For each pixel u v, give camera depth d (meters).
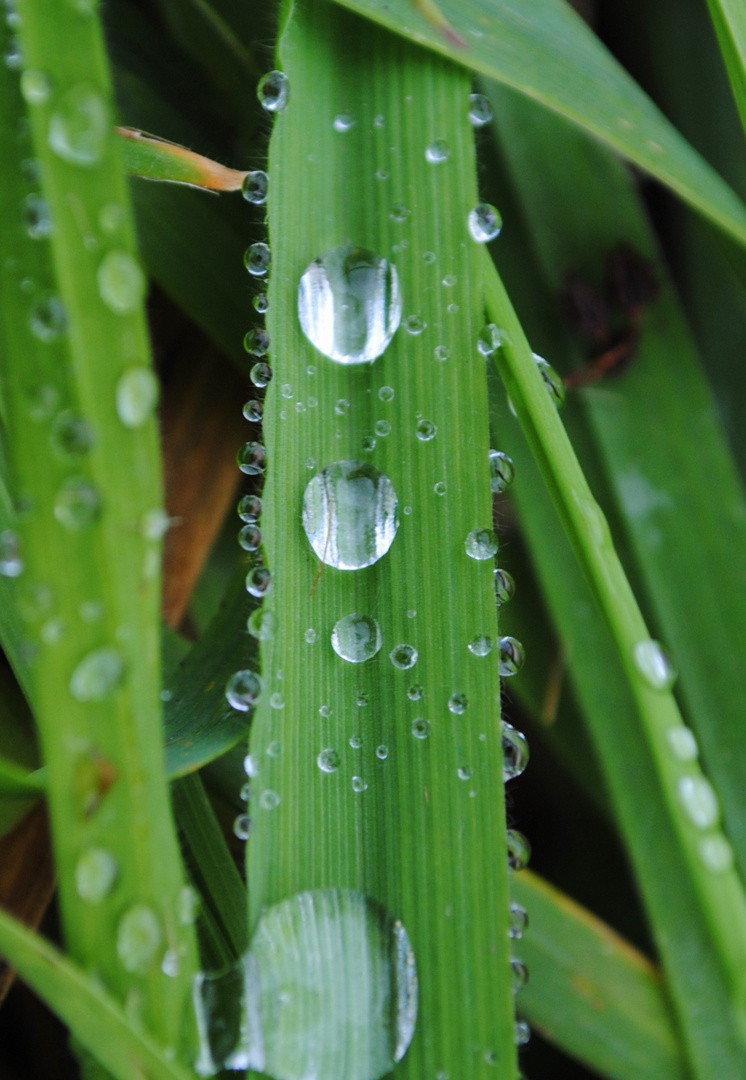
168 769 0.10
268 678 0.10
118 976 0.10
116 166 0.10
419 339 0.11
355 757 0.10
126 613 0.10
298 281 0.11
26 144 0.10
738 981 0.10
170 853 0.10
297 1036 0.10
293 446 0.10
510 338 0.11
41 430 0.09
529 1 0.11
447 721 0.10
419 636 0.10
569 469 0.11
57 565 0.09
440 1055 0.10
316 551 0.10
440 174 0.11
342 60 0.11
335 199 0.11
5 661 0.11
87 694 0.09
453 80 0.11
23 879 0.10
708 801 0.10
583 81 0.11
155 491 0.10
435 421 0.11
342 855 0.10
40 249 0.10
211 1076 0.10
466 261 0.11
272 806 0.10
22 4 0.09
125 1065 0.10
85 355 0.09
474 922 0.10
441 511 0.11
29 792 0.10
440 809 0.10
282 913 0.10
